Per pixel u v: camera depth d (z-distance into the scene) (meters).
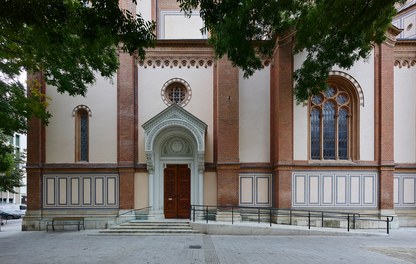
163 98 18.52
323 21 11.39
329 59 13.80
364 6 9.80
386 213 17.16
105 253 10.99
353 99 18.16
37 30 7.66
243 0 9.67
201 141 17.23
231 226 15.41
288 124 17.16
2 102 13.78
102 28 7.18
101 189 18.02
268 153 18.06
